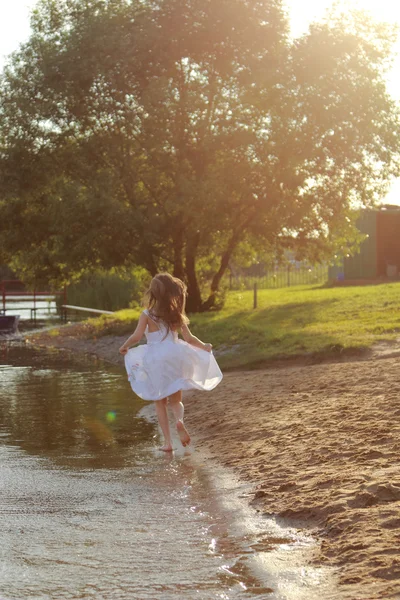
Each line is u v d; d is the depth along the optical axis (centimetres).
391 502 479
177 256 2638
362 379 995
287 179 2372
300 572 380
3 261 2861
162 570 390
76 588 364
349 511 465
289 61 2380
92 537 452
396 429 680
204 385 737
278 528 466
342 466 588
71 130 2447
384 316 1981
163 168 2412
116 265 2481
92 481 614
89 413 998
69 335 2439
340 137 2412
